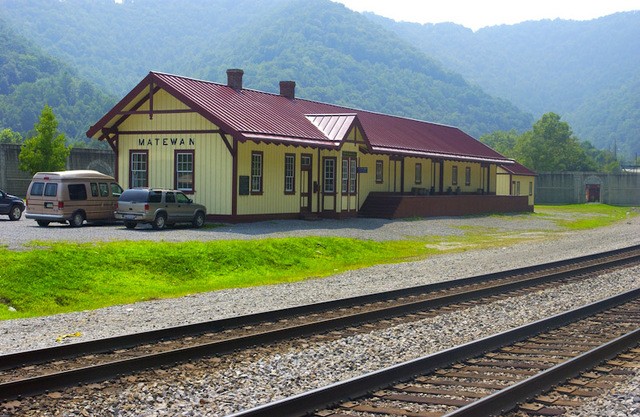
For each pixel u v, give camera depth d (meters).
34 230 26.41
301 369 9.34
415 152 45.16
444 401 7.72
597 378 8.80
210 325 11.85
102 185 30.08
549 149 115.31
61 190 28.38
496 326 12.75
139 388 8.23
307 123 37.72
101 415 7.30
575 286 18.16
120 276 18.73
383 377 8.32
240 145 31.91
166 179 33.53
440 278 20.17
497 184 66.06
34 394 7.81
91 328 12.52
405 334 11.82
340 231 31.64
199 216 30.25
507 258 25.91
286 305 15.27
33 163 46.44
